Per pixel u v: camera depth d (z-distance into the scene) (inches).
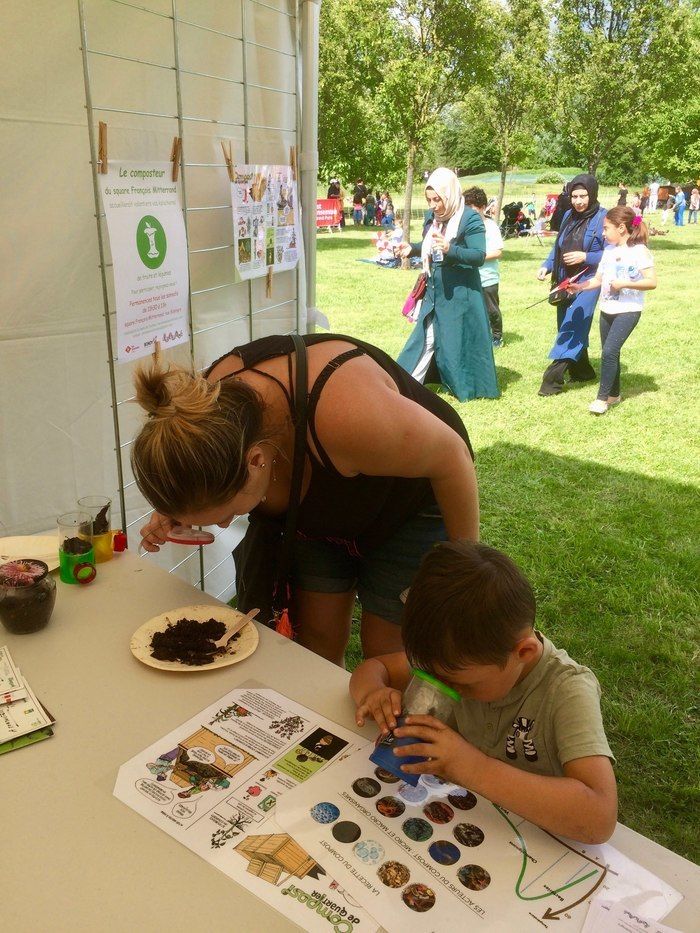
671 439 192.7
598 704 44.4
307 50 102.2
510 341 296.4
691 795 83.4
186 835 37.4
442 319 212.2
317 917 33.3
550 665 45.4
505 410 211.8
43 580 54.3
